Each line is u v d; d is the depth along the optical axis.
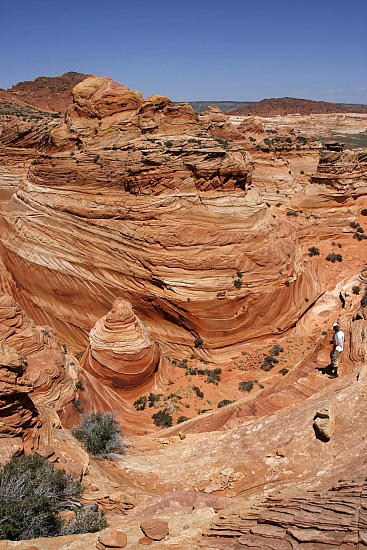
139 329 24.66
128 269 29.88
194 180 30.22
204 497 9.84
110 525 8.99
